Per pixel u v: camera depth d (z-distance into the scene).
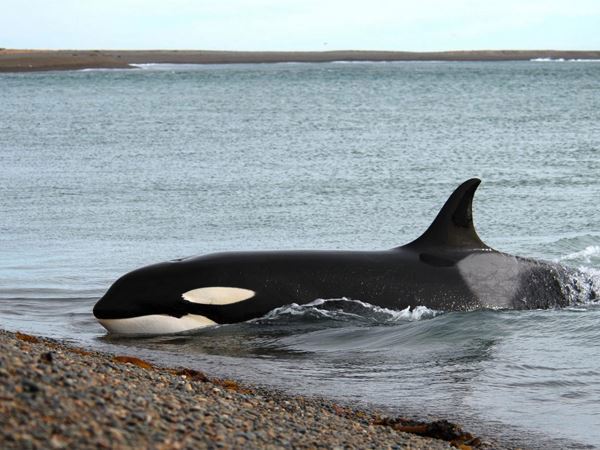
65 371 29.81
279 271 58.78
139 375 36.22
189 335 56.00
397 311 58.66
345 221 95.81
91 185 123.00
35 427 23.53
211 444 26.59
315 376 46.88
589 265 75.69
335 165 145.75
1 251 81.50
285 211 101.94
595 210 102.19
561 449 36.31
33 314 61.03
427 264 60.94
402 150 169.88
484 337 54.62
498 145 178.00
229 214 100.19
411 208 103.81
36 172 137.75
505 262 62.91
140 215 99.62
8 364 28.17
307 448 29.72
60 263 76.50
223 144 182.88
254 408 35.25
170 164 148.12
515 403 42.44
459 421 39.69
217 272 58.12
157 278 57.59
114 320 56.12
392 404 41.91
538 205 105.88
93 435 24.00
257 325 57.28
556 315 58.38
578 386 45.06
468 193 62.41
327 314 57.88
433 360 50.19
